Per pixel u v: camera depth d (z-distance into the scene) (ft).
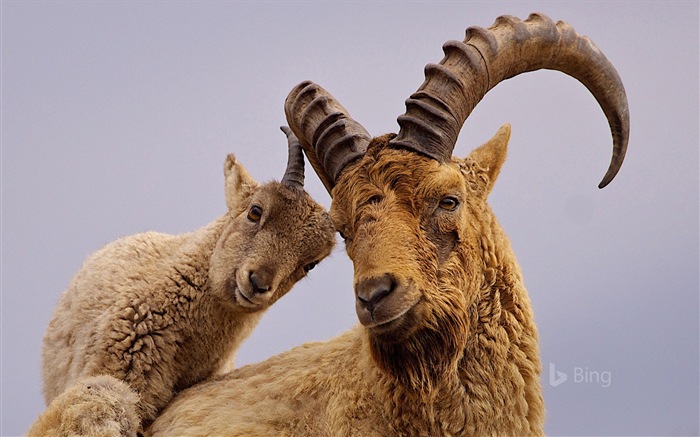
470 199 44.65
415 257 40.50
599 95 48.80
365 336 45.91
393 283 39.52
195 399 52.65
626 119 49.01
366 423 45.09
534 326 45.83
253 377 52.08
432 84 44.29
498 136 46.70
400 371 42.78
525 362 44.70
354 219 42.19
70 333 61.93
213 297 62.90
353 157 44.70
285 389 49.03
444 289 41.45
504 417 44.01
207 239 65.31
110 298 61.05
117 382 52.60
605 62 48.14
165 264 63.10
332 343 50.83
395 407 44.50
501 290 44.88
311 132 48.55
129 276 62.39
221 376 57.31
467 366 43.83
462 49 44.96
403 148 42.83
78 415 49.01
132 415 51.06
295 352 54.54
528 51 46.62
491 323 44.19
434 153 42.60
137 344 58.59
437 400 43.70
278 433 46.55
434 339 41.65
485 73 45.16
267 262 63.10
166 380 59.88
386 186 41.91
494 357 44.01
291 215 65.10
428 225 41.75
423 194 41.55
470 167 45.75
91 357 58.70
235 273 62.85
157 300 60.80
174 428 50.80
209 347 62.85
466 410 43.65
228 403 50.42
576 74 48.57
